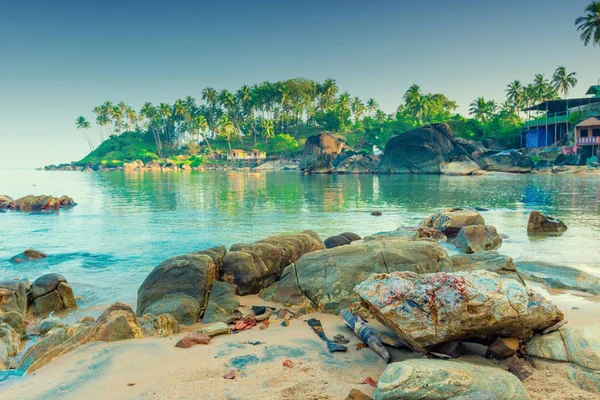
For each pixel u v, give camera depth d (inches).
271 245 494.0
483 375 219.0
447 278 274.2
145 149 7578.7
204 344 304.8
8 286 437.4
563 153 3221.0
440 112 6264.8
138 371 253.1
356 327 321.7
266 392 223.9
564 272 485.1
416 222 1008.9
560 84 4421.8
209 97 7017.7
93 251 727.7
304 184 2600.9
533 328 267.9
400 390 204.8
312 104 7263.8
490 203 1369.3
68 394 227.1
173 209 1354.6
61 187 2765.7
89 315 427.2
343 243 645.9
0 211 1376.7
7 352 328.8
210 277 433.4
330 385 233.1
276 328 348.2
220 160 6555.1
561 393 216.2
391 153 3836.1
